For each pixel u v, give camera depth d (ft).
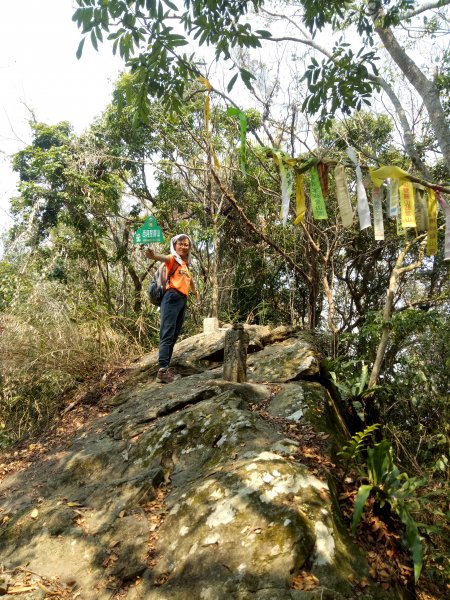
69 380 22.02
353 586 8.70
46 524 12.23
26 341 22.45
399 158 29.73
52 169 30.45
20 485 15.07
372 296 33.65
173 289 19.48
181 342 24.00
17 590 10.26
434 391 20.29
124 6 12.10
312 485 10.53
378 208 8.16
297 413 14.12
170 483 12.50
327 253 28.12
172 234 33.32
